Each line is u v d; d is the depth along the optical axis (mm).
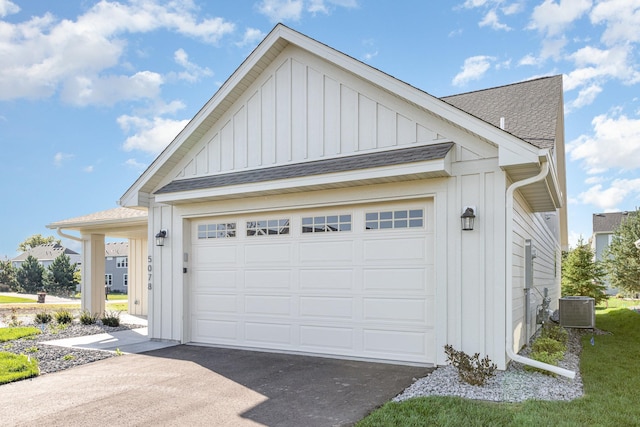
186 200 8570
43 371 6617
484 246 6168
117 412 4742
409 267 6809
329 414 4582
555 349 6582
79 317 12695
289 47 8086
